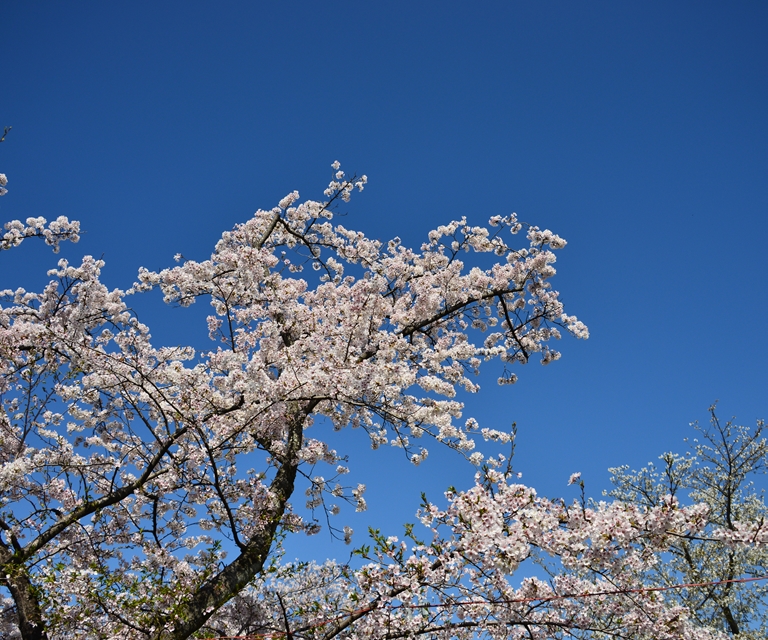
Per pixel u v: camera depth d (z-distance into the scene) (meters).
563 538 4.06
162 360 7.18
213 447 6.09
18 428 7.05
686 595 11.55
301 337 8.04
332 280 11.17
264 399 6.30
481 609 4.75
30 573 5.70
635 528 4.00
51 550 6.55
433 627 4.74
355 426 8.57
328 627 5.50
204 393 6.37
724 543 3.86
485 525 3.99
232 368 6.44
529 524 4.06
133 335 7.19
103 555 6.81
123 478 6.98
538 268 9.55
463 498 4.10
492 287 9.71
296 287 8.81
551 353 10.36
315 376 6.27
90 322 7.39
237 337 7.05
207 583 5.93
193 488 6.63
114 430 7.89
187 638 5.52
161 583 5.69
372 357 7.79
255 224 10.14
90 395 7.34
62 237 8.05
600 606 4.70
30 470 6.18
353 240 11.59
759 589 11.79
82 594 5.69
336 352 7.20
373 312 7.57
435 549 4.52
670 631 4.79
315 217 11.22
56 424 7.05
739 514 12.42
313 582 7.42
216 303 9.06
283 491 6.96
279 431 7.00
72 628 5.62
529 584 4.66
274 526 6.61
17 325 6.74
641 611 4.82
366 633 4.79
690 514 3.95
